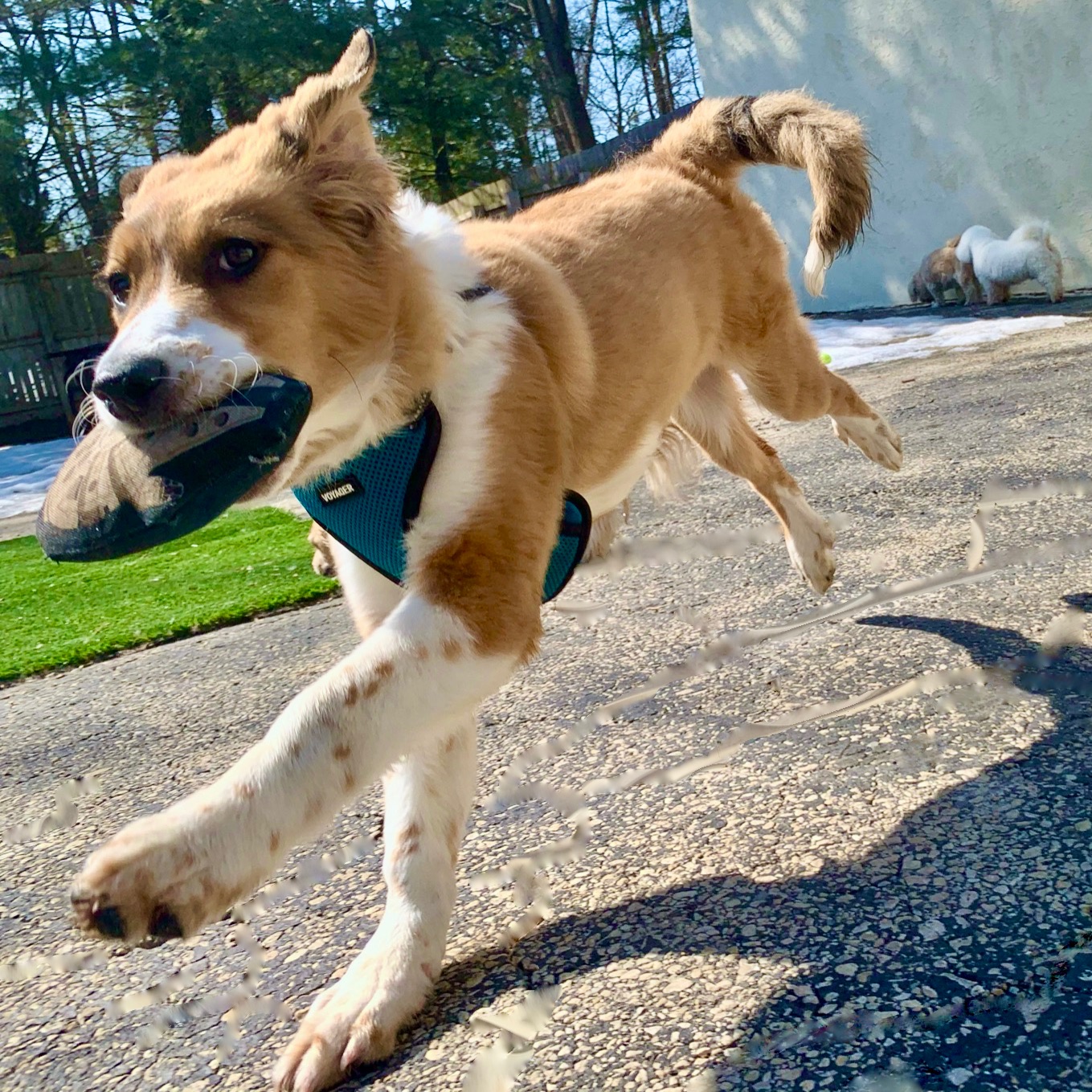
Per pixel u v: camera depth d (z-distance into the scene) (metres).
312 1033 0.52
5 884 0.77
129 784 0.91
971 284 3.04
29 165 5.55
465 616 0.58
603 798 0.73
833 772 0.69
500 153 6.16
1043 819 0.59
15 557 1.91
